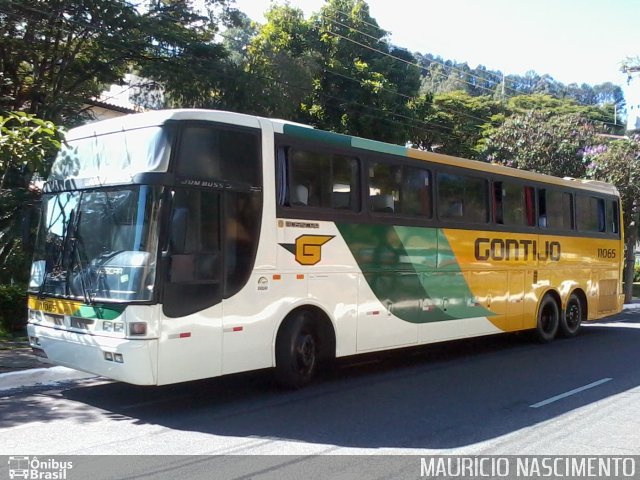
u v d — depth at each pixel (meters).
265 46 18.98
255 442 6.34
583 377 9.96
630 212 23.70
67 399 8.02
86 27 14.49
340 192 9.09
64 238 7.76
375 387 9.04
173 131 7.15
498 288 12.23
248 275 7.73
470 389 8.99
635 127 28.94
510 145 23.00
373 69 24.23
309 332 8.77
